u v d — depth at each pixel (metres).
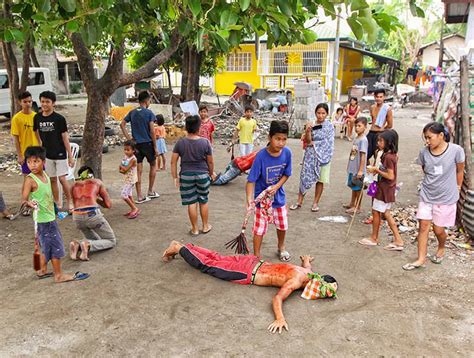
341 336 3.57
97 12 3.64
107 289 4.33
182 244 5.15
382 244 5.48
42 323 3.75
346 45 27.62
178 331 3.63
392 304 4.06
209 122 8.99
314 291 4.14
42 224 4.32
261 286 4.36
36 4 3.27
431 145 4.56
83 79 7.15
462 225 5.62
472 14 10.78
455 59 13.78
